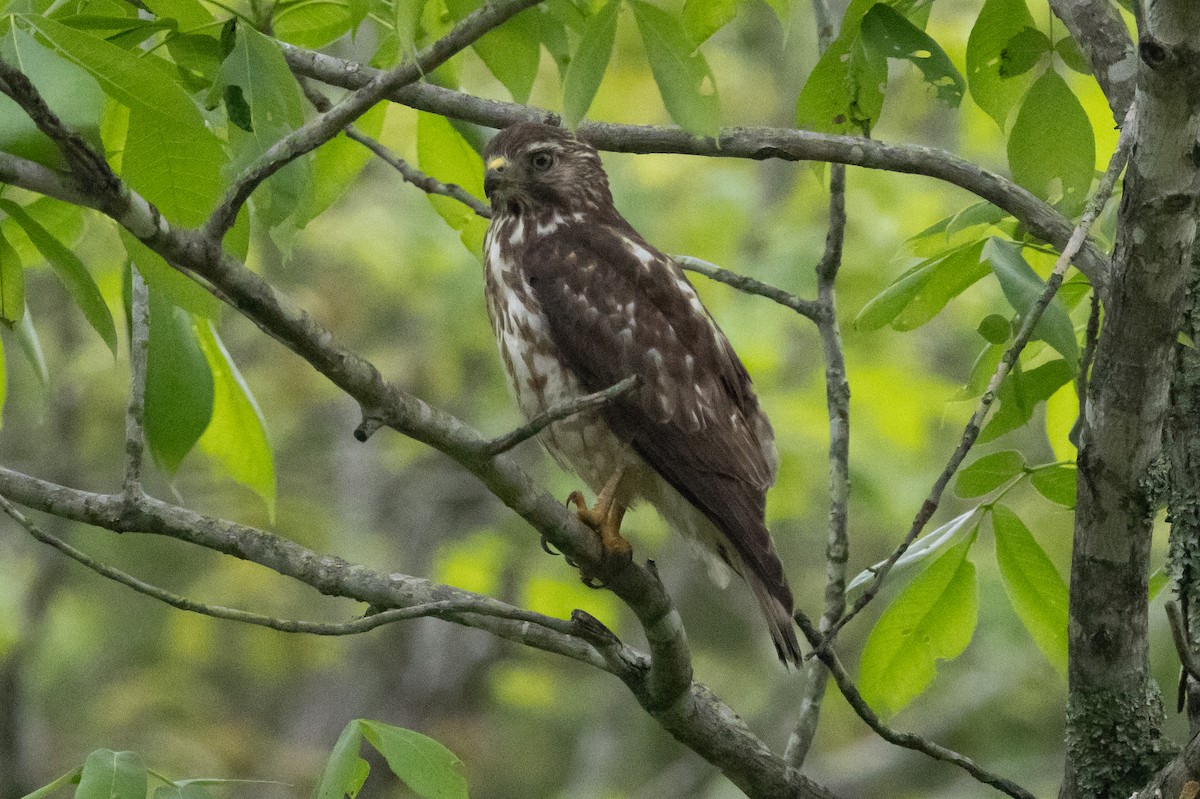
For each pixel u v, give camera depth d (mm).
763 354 18719
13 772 20016
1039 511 17766
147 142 5961
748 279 9133
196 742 21531
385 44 8648
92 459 21656
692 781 21656
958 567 8359
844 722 22594
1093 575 6922
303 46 9195
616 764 22109
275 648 22641
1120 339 6379
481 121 8508
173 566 22234
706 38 8398
